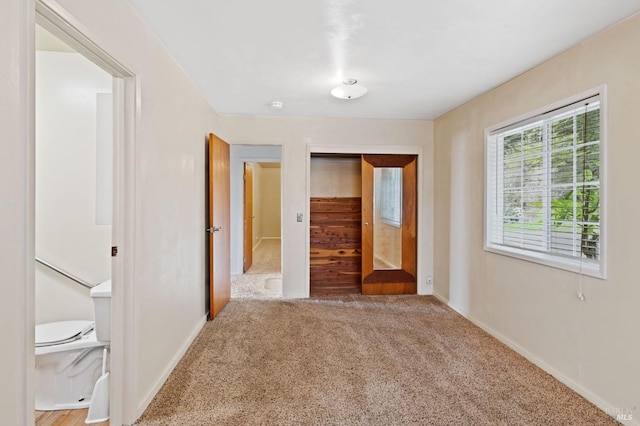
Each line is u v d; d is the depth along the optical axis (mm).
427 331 3047
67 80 2363
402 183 4258
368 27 1937
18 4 1007
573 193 2188
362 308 3699
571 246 2209
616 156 1831
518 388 2109
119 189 1728
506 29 1938
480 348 2693
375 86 2938
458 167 3578
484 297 3092
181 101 2531
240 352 2613
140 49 1811
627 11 1721
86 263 2398
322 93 3146
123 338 1741
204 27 1937
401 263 4289
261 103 3479
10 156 995
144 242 1873
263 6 1719
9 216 995
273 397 2006
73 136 2375
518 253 2609
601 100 1915
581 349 2043
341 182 4402
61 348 1929
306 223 4098
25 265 1046
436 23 1880
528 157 2607
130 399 1760
